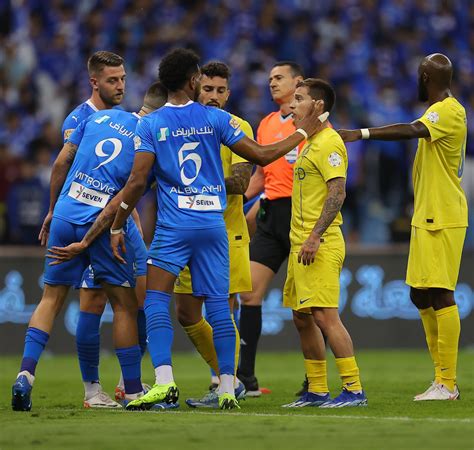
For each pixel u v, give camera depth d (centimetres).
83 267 2602
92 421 2228
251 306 3106
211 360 2767
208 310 2494
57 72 6331
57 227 2578
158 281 2462
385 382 3475
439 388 2764
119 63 2733
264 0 6538
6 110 6047
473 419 2248
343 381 2578
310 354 2645
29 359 2512
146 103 2855
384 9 6794
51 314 2575
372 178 5534
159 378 2448
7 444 1902
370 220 5491
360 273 5006
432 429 2072
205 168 2473
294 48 6384
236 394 2867
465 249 5069
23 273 4822
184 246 2456
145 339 2842
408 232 5316
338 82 6222
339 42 6444
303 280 2556
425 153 2784
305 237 2581
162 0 6538
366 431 2045
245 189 2820
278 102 3195
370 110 6109
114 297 2583
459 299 5053
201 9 6531
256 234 3198
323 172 2545
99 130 2602
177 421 2216
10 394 3047
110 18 6462
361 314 5003
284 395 3069
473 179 5559
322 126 2583
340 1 6706
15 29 6638
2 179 5422
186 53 2477
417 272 2784
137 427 2112
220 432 2038
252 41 6369
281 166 3141
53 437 1981
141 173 2448
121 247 2523
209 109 2495
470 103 6438
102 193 2578
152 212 5128
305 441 1922
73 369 4159
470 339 5066
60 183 2667
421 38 6756
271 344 4912
